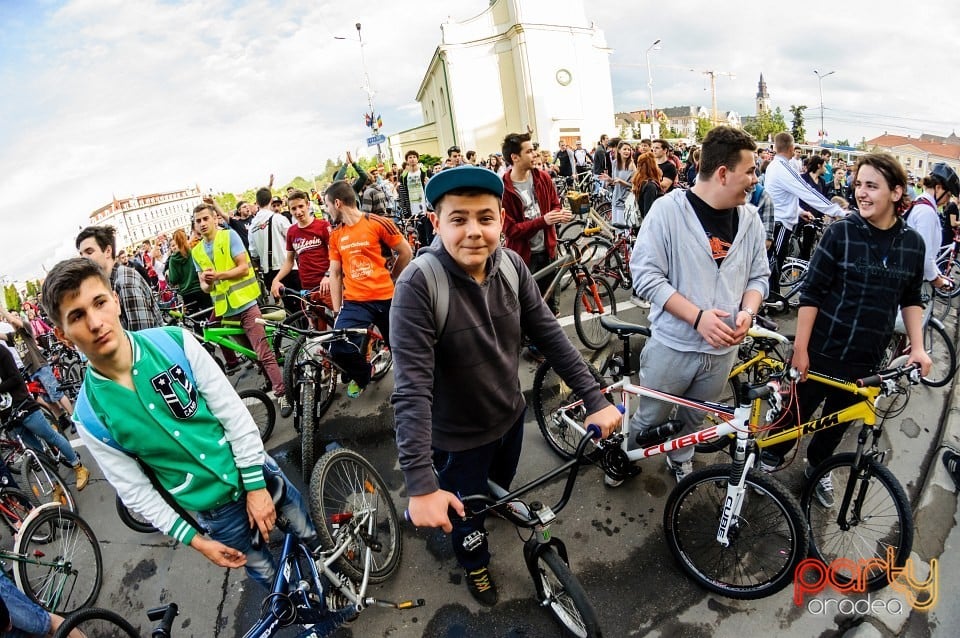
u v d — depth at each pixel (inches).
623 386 102.8
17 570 99.0
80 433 65.5
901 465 116.3
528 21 1071.0
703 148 85.1
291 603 75.7
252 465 74.3
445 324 66.2
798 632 83.0
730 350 93.7
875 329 90.9
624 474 109.6
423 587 98.3
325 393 158.4
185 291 234.7
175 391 67.0
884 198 85.4
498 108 1158.3
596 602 91.4
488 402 74.2
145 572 113.9
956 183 204.2
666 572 95.5
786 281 215.2
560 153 572.4
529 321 75.9
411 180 386.9
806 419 102.5
